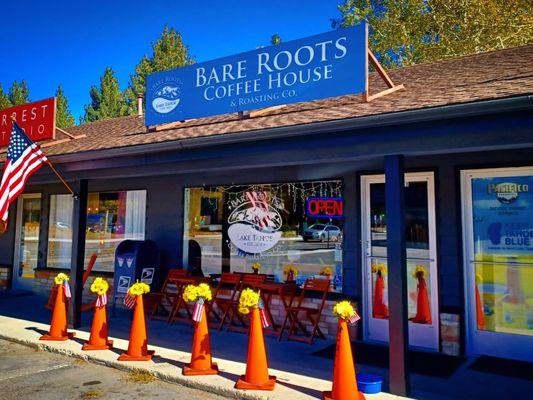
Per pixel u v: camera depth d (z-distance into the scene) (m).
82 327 7.66
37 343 6.71
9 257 11.86
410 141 4.70
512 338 5.87
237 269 8.15
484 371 5.38
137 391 5.02
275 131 5.39
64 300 7.12
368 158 5.07
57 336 6.93
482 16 21.38
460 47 21.52
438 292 6.24
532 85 4.67
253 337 4.99
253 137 5.60
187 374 5.27
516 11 20.94
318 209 7.34
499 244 6.02
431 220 6.40
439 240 6.28
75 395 4.88
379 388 4.70
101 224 10.17
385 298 6.73
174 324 7.98
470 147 4.39
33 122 9.20
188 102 8.03
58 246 10.97
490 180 6.11
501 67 7.19
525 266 5.86
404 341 4.64
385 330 6.68
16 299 10.45
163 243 9.05
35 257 11.47
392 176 4.84
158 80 8.55
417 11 23.14
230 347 6.54
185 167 6.51
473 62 8.36
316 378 5.20
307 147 5.37
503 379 5.11
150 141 7.13
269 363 5.77
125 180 9.73
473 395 4.63
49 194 11.13
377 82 8.83
